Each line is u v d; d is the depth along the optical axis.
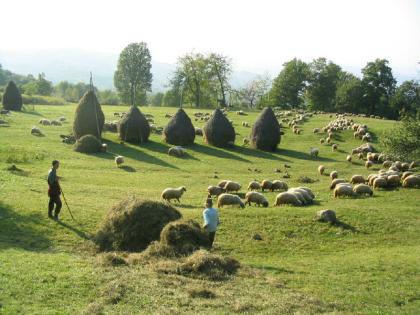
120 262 19.06
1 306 13.76
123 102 169.75
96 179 41.12
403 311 16.83
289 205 33.03
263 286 17.92
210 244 21.69
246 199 33.53
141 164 51.62
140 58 163.75
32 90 174.38
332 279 19.91
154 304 14.84
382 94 138.00
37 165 44.97
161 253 20.23
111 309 14.27
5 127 65.81
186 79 158.00
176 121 65.50
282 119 93.38
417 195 39.00
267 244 25.03
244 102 178.75
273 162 58.81
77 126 60.00
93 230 23.84
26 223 23.53
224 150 64.38
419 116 53.00
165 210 23.03
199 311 14.54
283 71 155.25
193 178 46.22
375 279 20.23
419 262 22.81
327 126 80.12
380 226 29.03
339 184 38.94
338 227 28.31
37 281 15.89
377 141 71.94
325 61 155.62
